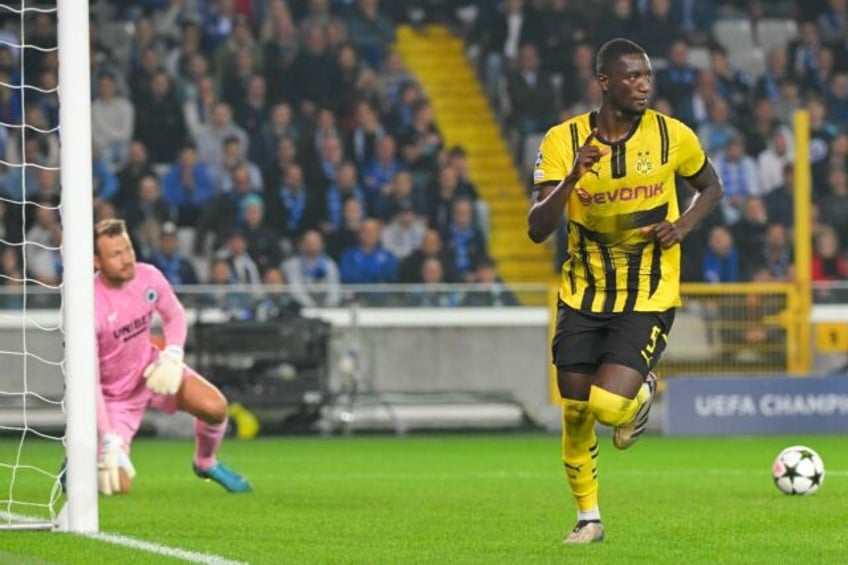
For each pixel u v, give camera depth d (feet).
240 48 195.42
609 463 120.47
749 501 84.99
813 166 198.59
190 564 57.16
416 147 191.11
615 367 61.16
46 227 176.04
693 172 63.72
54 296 160.15
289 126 190.70
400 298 165.48
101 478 80.28
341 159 189.67
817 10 221.25
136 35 194.18
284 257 176.96
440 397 166.20
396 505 83.97
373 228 178.81
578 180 59.47
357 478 106.73
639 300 62.75
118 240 84.53
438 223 183.11
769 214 191.72
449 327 166.20
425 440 155.53
